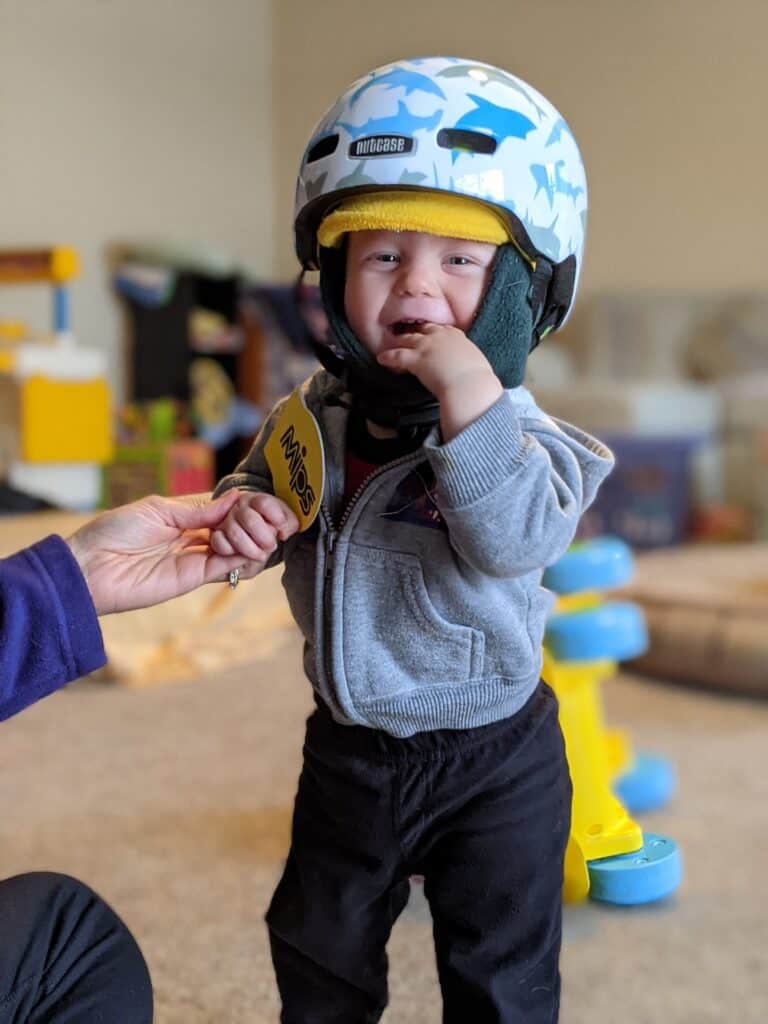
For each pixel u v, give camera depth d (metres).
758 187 3.99
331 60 4.57
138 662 2.03
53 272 2.73
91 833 1.38
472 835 0.77
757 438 3.50
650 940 1.14
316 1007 0.82
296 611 0.80
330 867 0.80
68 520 2.19
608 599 2.19
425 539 0.74
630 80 4.20
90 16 3.82
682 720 1.86
